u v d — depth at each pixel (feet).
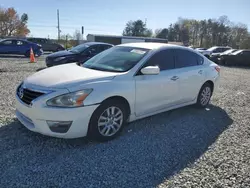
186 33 260.01
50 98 9.49
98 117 10.35
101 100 10.26
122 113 11.41
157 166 9.21
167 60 13.75
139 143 11.04
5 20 192.85
